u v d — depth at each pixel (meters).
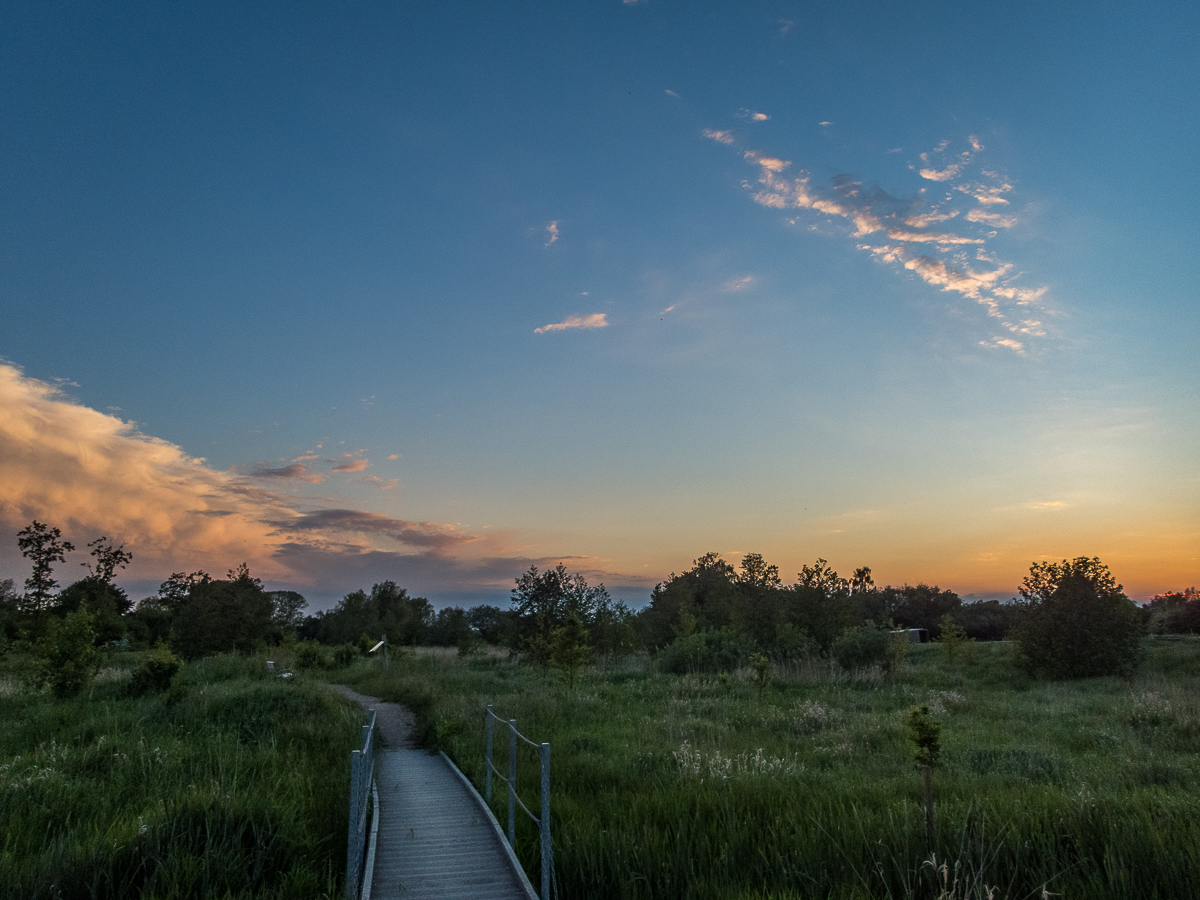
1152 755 12.23
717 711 18.72
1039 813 8.62
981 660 36.94
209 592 35.69
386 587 81.50
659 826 9.16
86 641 19.88
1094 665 28.34
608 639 35.75
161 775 10.45
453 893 7.20
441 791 10.77
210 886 6.84
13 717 16.09
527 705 18.22
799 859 7.82
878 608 53.62
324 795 10.05
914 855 7.77
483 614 83.44
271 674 24.58
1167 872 6.96
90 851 7.12
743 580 45.31
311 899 6.87
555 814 9.43
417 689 21.91
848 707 20.22
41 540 33.66
